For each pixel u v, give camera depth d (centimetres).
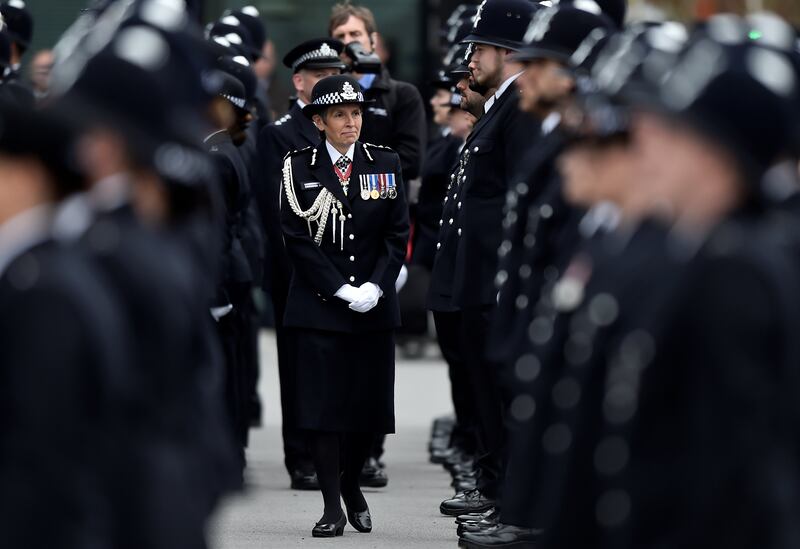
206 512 1366
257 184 3466
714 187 1310
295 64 3541
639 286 1338
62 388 1200
